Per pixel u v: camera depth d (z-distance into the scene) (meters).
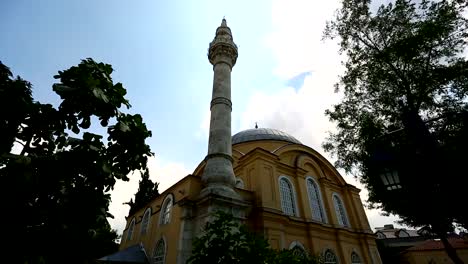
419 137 6.72
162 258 15.86
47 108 4.27
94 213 4.18
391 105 13.39
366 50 14.40
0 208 3.39
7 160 3.59
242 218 13.28
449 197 9.53
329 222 20.89
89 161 4.24
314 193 21.77
